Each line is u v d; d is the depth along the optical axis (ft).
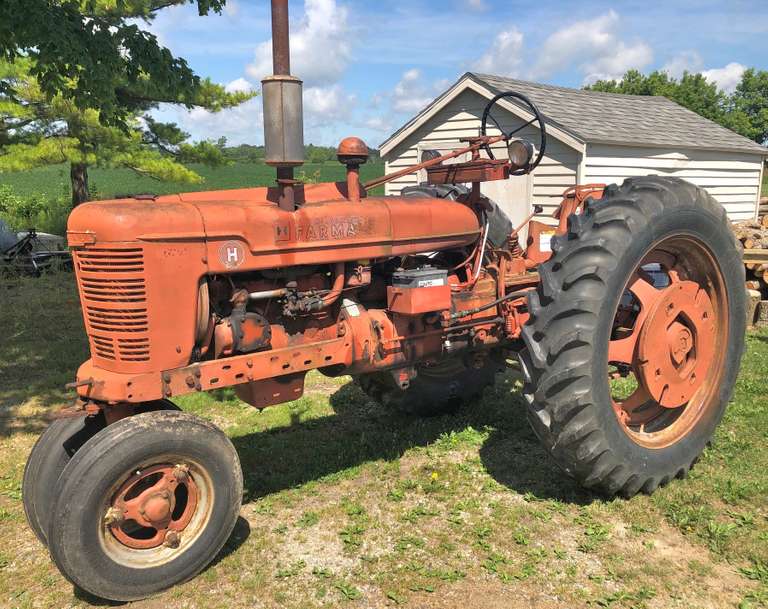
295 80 9.53
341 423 15.03
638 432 11.83
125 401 8.97
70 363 19.93
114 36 18.21
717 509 10.83
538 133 30.66
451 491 11.61
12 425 15.24
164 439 8.65
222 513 9.29
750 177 40.45
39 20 15.58
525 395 10.57
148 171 46.09
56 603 8.91
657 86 156.15
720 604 8.59
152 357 9.04
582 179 29.25
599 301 10.06
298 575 9.36
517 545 9.97
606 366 10.34
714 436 13.47
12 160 40.11
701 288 12.37
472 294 12.34
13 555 10.06
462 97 34.01
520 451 13.23
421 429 14.44
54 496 8.31
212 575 9.33
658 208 10.76
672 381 11.69
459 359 14.02
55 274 33.76
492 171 12.06
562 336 10.05
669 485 11.57
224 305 10.11
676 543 9.97
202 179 47.03
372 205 10.96
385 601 8.77
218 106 48.34
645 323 11.25
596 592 8.84
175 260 9.02
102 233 8.71
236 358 9.72
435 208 11.81
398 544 10.01
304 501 11.44
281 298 10.48
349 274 11.03
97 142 43.62
